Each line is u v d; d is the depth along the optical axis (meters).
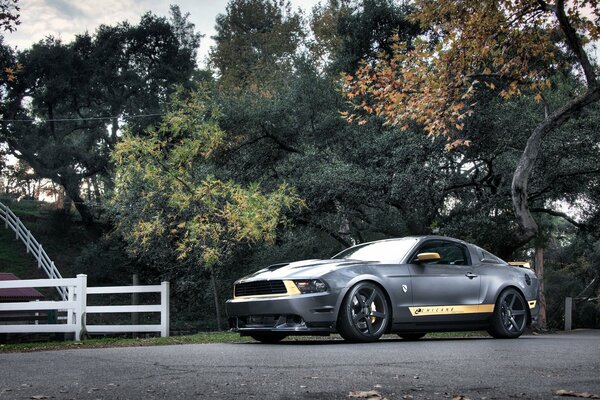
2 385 3.72
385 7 22.88
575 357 5.34
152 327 12.44
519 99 18.36
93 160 36.66
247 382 3.75
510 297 9.30
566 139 17.50
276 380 3.85
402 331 8.20
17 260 31.70
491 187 19.09
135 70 39.19
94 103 39.25
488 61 17.31
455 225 17.08
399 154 17.81
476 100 17.58
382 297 8.03
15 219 35.91
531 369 4.41
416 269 8.40
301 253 23.88
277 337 8.44
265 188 20.53
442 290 8.52
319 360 5.14
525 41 14.95
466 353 5.78
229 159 21.72
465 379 3.88
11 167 41.62
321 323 7.57
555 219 30.09
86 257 33.06
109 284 33.84
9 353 6.48
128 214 19.09
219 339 9.40
